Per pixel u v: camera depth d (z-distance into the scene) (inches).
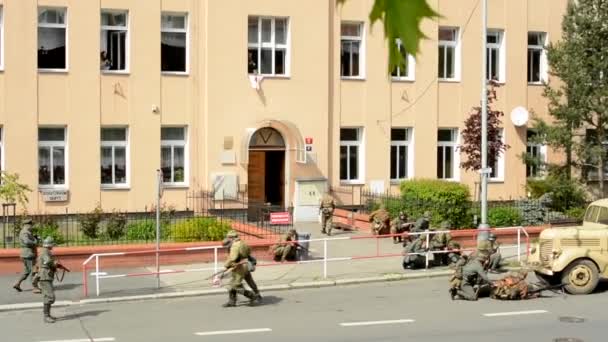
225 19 1157.1
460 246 914.1
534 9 1333.7
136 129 1116.5
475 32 1290.6
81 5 1080.8
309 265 868.0
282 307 669.9
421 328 576.4
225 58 1159.0
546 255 733.3
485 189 918.4
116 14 1111.6
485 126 922.7
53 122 1071.6
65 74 1076.5
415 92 1266.0
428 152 1279.5
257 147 1197.7
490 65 1317.7
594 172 1305.4
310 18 1201.4
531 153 1327.5
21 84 1051.9
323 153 1216.8
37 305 667.4
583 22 1159.6
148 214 1106.1
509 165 1321.4
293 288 764.0
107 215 975.0
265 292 746.8
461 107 1290.6
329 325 589.3
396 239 1011.9
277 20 1194.0
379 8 62.9
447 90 1282.0
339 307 667.4
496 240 903.7
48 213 1059.3
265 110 1181.7
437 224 1025.5
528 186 1264.8
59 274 795.4
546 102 1332.4
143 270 819.4
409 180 1144.8
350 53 1238.9
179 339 540.7
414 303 683.4
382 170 1254.9
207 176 1154.7
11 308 660.1
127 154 1118.4
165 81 1132.5
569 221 1034.1
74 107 1081.4
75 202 1083.3
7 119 1046.4
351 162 1251.8
